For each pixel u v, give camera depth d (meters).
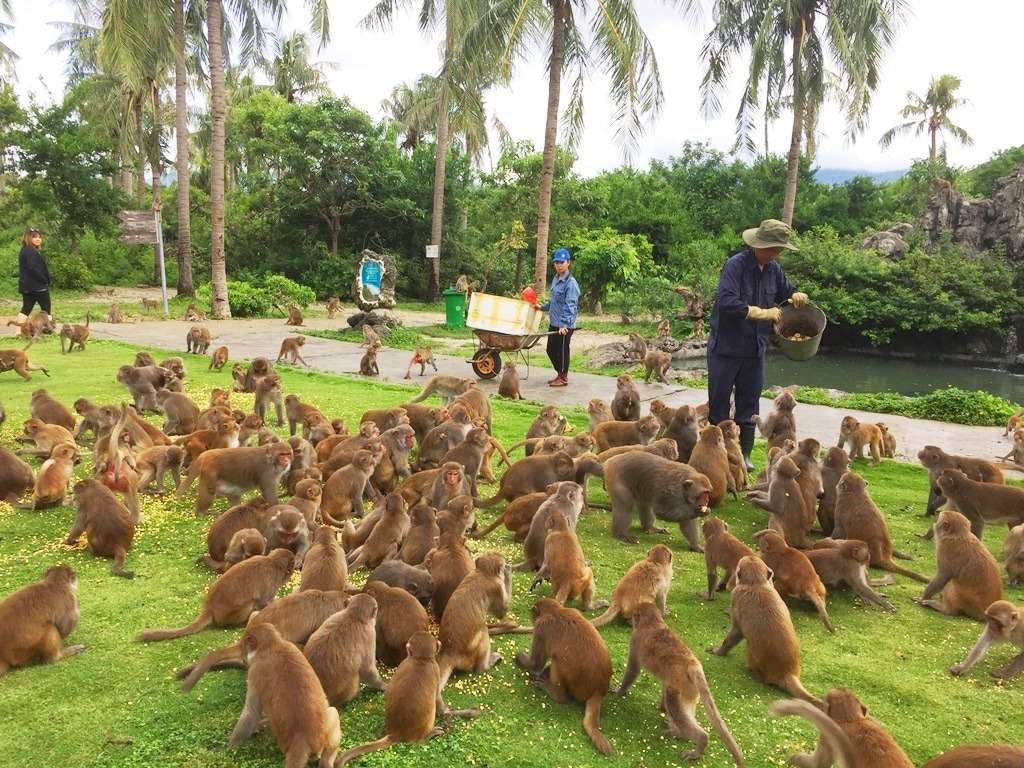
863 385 24.19
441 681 4.27
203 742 3.90
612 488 7.01
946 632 5.41
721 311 8.84
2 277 33.56
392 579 5.13
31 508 7.05
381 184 41.41
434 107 41.59
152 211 25.89
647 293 32.47
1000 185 36.81
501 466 9.34
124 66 23.03
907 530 7.49
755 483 8.54
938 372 27.94
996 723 4.33
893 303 31.66
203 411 9.98
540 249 23.12
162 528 6.82
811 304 8.86
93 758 3.77
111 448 6.95
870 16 25.75
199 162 54.25
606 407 10.31
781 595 5.57
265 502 6.25
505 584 5.03
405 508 6.62
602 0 21.05
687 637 5.23
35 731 3.95
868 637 5.31
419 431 9.62
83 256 39.94
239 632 4.99
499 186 46.16
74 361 15.44
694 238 45.88
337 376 14.89
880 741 3.38
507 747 3.96
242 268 41.12
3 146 36.38
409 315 33.59
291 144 40.09
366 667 4.30
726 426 8.50
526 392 14.35
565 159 44.56
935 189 38.50
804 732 4.19
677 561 6.56
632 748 4.02
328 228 42.78
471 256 43.88
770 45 28.20
